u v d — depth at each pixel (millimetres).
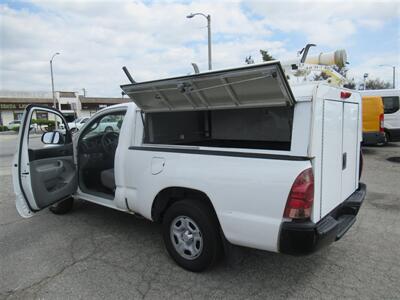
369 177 7234
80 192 4707
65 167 4500
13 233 4332
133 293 2887
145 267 3346
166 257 3561
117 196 3848
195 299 2781
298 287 2928
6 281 3137
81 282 3086
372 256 3492
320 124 2586
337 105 2934
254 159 2664
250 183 2646
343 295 2791
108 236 4168
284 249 2549
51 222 4715
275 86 2500
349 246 3736
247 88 2678
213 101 3010
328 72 4086
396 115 11789
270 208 2561
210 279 3084
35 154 4031
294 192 2447
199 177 2961
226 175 2785
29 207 3902
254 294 2832
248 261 3408
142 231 4320
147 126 3680
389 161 9180
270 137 4098
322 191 2703
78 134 4703
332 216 2982
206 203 3092
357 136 3578
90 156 4855
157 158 3359
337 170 3025
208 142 4539
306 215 2465
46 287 3016
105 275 3201
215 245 3027
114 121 4816
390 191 6066
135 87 3262
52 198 4227
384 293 2809
